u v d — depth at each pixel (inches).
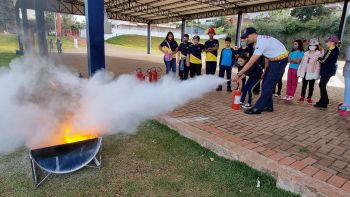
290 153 124.5
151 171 112.6
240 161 118.6
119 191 98.3
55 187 99.4
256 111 194.1
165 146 136.8
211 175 110.3
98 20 170.6
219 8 682.2
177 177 108.5
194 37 291.1
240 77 182.1
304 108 222.1
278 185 102.7
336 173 106.4
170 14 857.5
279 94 275.0
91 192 97.1
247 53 245.1
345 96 198.1
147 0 673.0
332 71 215.0
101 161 119.2
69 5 789.9
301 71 239.6
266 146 131.7
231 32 1595.7
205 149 134.0
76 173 109.3
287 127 165.8
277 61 180.4
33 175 97.5
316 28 1147.3
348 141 144.5
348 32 1014.4
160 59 769.6
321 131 160.4
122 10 861.2
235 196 97.3
